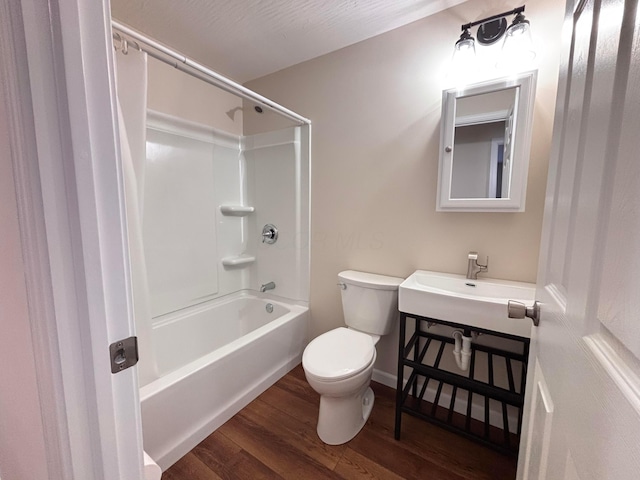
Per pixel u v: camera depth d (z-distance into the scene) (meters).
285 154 2.10
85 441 0.43
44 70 0.36
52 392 0.41
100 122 0.41
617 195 0.35
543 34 1.24
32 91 0.35
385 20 1.53
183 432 1.30
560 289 0.56
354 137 1.79
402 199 1.66
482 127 1.36
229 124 2.25
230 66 2.01
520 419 1.36
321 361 1.36
